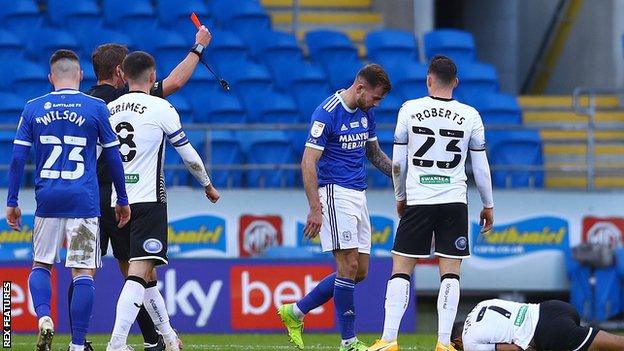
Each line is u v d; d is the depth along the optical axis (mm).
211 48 58625
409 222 29062
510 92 66938
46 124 27688
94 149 28062
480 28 69000
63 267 41875
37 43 57500
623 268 47562
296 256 45562
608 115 60312
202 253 47406
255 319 42844
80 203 27750
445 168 28969
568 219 49250
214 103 54406
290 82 57812
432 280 47625
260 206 47812
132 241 28922
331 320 42562
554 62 65562
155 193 28906
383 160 31750
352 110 29875
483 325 29266
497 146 53844
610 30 62375
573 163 57312
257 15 62094
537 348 29250
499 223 48781
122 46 31516
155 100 29109
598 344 28781
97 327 41938
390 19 65938
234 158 51062
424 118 28891
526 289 48812
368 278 43156
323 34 61188
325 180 30047
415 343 38844
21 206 46188
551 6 65375
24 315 41750
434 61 29266
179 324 42594
